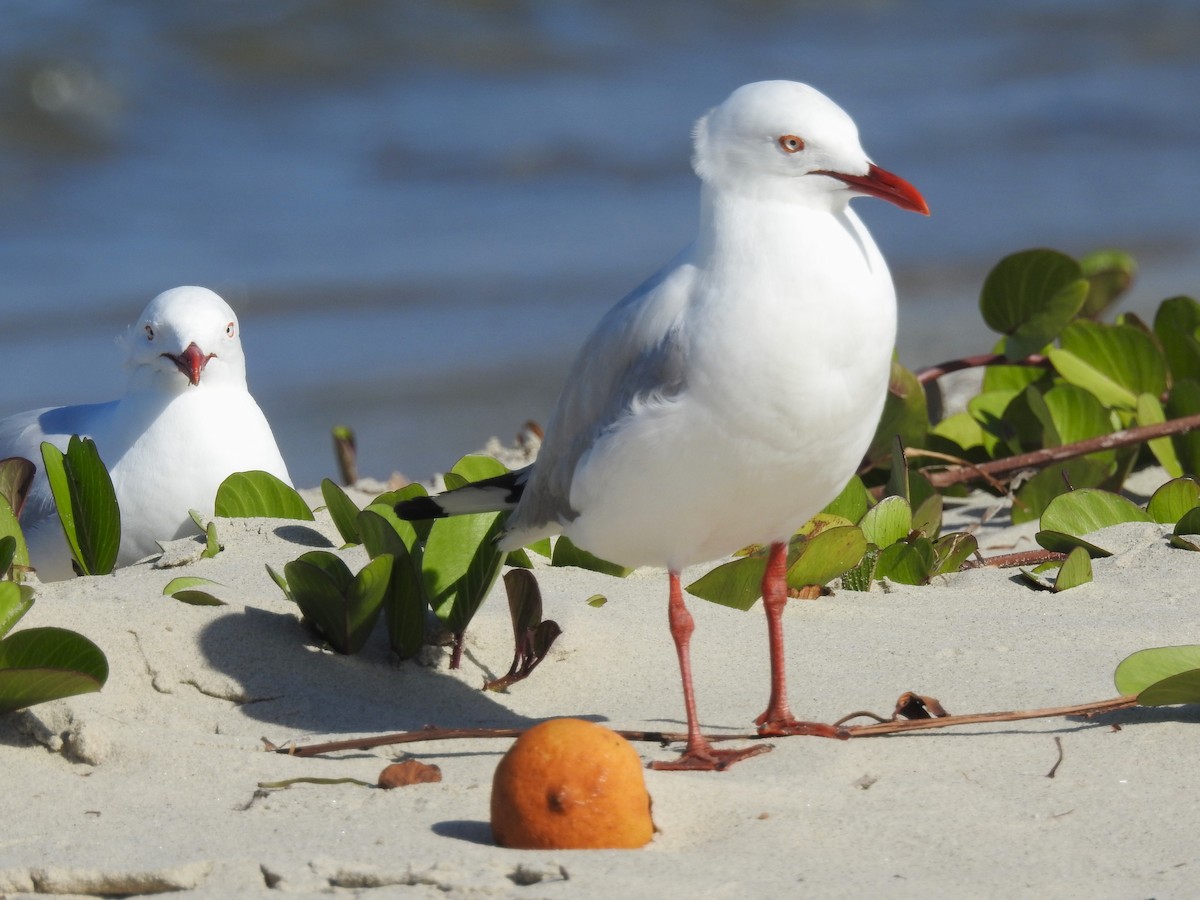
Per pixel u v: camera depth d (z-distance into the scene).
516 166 35.62
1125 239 30.52
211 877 6.09
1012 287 14.24
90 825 6.66
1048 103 42.75
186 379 11.13
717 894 5.82
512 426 21.83
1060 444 13.17
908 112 42.06
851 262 7.36
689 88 42.16
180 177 34.19
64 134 35.53
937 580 10.59
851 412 7.45
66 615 8.51
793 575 9.84
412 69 41.34
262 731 7.90
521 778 6.30
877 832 6.46
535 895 5.79
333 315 26.84
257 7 41.91
